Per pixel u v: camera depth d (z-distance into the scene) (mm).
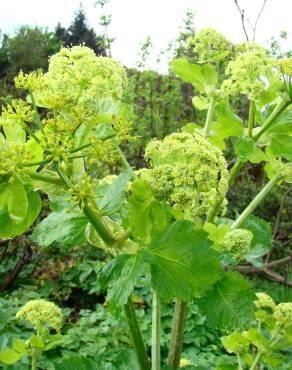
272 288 1312
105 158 313
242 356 470
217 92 442
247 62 410
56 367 388
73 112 305
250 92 424
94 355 1008
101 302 1377
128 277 309
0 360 447
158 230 320
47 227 359
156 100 1599
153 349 396
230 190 1630
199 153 316
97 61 324
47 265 1312
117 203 329
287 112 417
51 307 449
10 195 311
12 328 1016
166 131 1628
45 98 312
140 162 1490
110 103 330
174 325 410
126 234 333
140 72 1645
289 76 402
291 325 438
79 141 322
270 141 421
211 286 317
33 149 326
